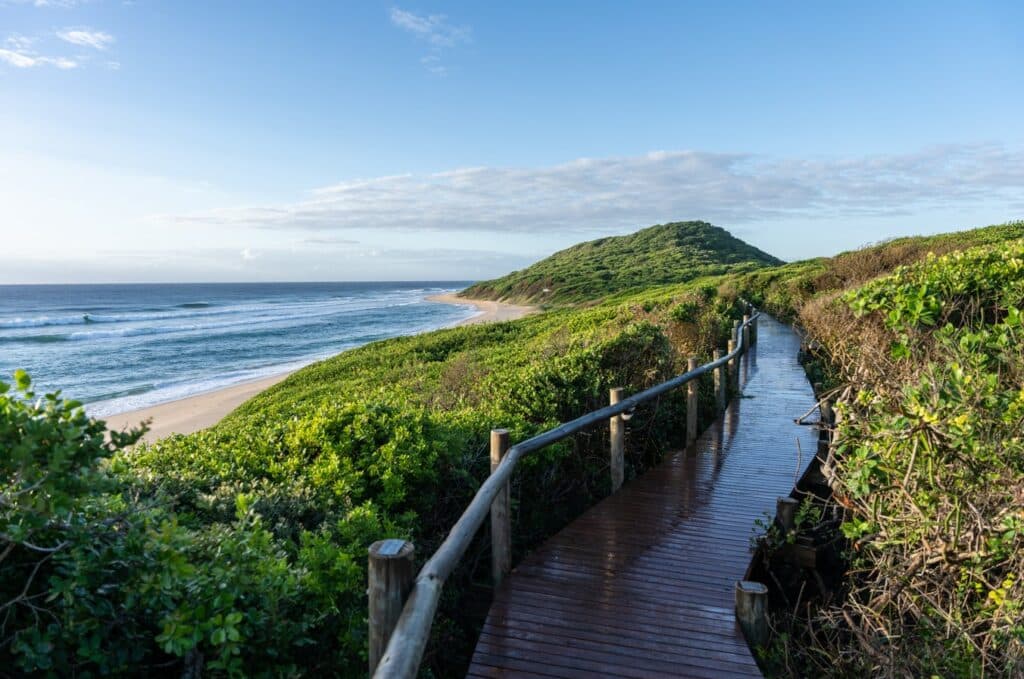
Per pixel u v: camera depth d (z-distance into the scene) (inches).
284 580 123.3
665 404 386.9
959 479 142.8
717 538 222.5
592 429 315.0
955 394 151.3
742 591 162.4
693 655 151.2
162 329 2228.1
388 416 235.9
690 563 201.9
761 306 1242.0
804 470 285.9
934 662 134.0
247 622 115.3
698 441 366.9
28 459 83.7
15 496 85.5
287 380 824.3
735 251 4532.5
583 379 349.1
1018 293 308.5
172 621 100.5
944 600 151.0
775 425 402.0
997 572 149.4
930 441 142.9
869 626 150.8
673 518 242.1
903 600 158.7
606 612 170.7
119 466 142.9
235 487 178.4
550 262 5649.6
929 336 262.8
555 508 266.5
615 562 202.2
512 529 234.1
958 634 136.7
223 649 102.7
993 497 138.4
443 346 919.7
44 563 106.1
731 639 158.2
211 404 919.0
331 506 183.8
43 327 2290.8
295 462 202.4
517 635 158.9
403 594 102.6
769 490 276.8
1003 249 426.0
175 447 217.6
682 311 624.1
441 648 169.8
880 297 337.4
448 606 186.1
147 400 962.7
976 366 170.9
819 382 505.7
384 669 85.7
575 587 184.9
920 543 154.6
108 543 104.6
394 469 202.2
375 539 163.8
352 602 140.9
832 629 171.8
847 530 170.9
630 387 351.3
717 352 461.7
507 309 3211.1
